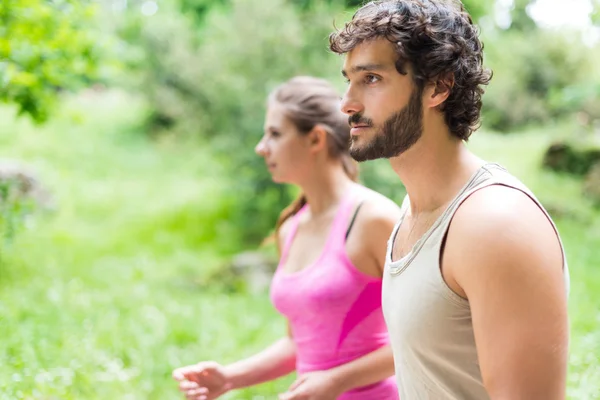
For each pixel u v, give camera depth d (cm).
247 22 1288
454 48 200
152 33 1762
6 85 569
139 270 1055
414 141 203
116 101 2328
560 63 1775
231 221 1373
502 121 1778
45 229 1206
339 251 306
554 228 188
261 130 1268
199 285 1012
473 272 183
